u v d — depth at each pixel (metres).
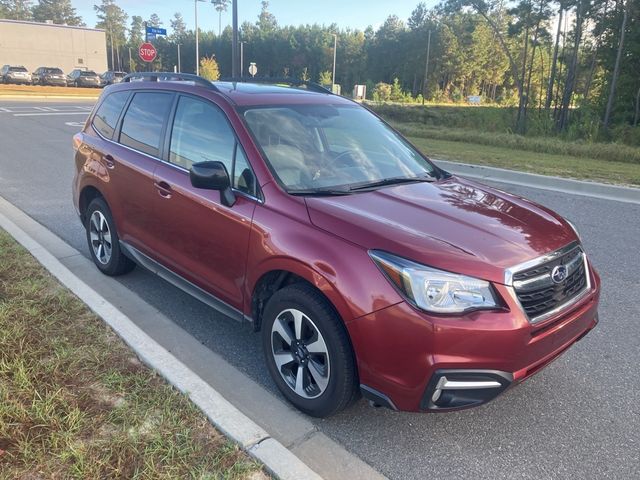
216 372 3.69
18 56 61.84
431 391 2.71
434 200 3.51
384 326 2.75
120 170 4.66
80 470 2.51
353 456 2.95
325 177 3.66
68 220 7.09
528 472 2.87
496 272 2.78
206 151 3.92
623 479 2.83
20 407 2.87
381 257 2.81
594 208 8.75
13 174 10.16
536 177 11.03
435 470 2.87
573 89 32.12
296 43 111.69
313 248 3.03
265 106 3.98
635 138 22.89
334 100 4.54
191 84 4.34
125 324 3.89
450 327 2.65
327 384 3.04
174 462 2.61
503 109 32.59
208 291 3.90
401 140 4.55
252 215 3.41
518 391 3.62
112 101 5.21
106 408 2.98
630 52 27.53
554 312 2.98
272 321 3.33
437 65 92.38
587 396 3.58
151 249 4.42
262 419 3.22
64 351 3.48
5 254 5.20
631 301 5.10
